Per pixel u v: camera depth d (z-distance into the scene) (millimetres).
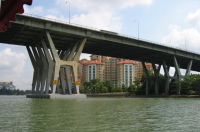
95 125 16141
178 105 38562
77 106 34062
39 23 63312
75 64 72188
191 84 98062
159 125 16453
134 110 28141
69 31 68562
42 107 32000
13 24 60562
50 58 69625
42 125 16031
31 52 84188
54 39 75562
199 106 36312
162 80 118125
